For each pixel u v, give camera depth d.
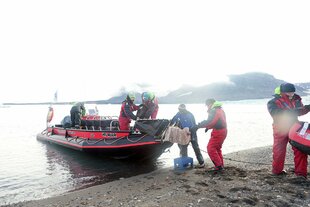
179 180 6.89
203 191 5.76
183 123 8.47
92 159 11.88
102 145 11.06
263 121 37.00
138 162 10.84
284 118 6.19
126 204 5.49
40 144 17.25
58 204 6.00
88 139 12.30
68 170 10.03
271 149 11.41
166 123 9.24
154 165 10.30
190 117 8.48
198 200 5.25
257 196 5.25
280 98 6.25
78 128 14.18
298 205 4.77
